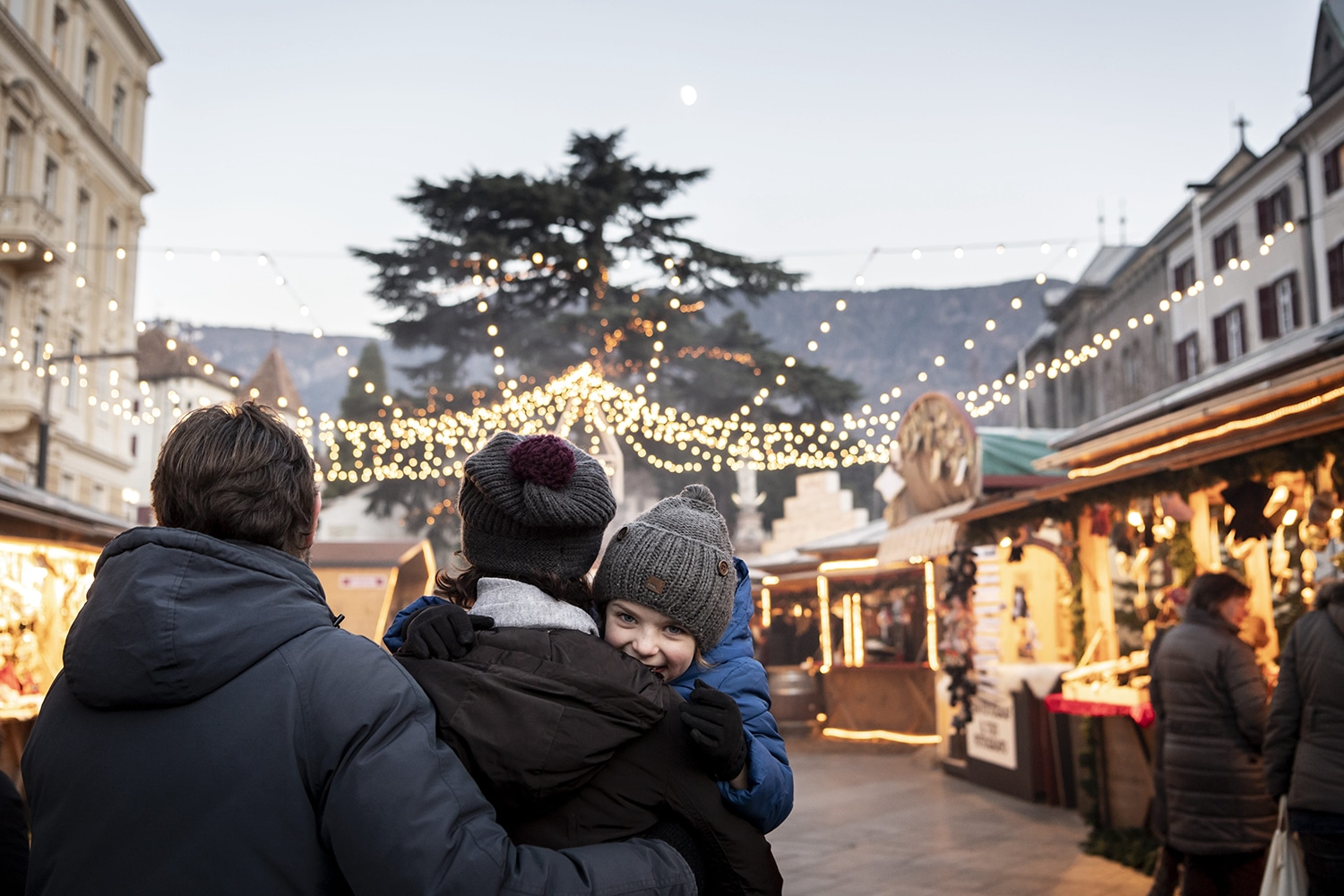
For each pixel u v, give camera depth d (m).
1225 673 4.74
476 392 28.92
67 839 1.53
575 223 29.08
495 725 1.59
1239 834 4.64
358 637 1.64
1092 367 40.94
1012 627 10.09
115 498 33.56
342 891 1.53
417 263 29.36
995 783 10.34
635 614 1.90
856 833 8.29
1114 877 6.46
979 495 11.18
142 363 52.31
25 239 25.86
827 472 22.23
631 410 16.06
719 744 1.68
